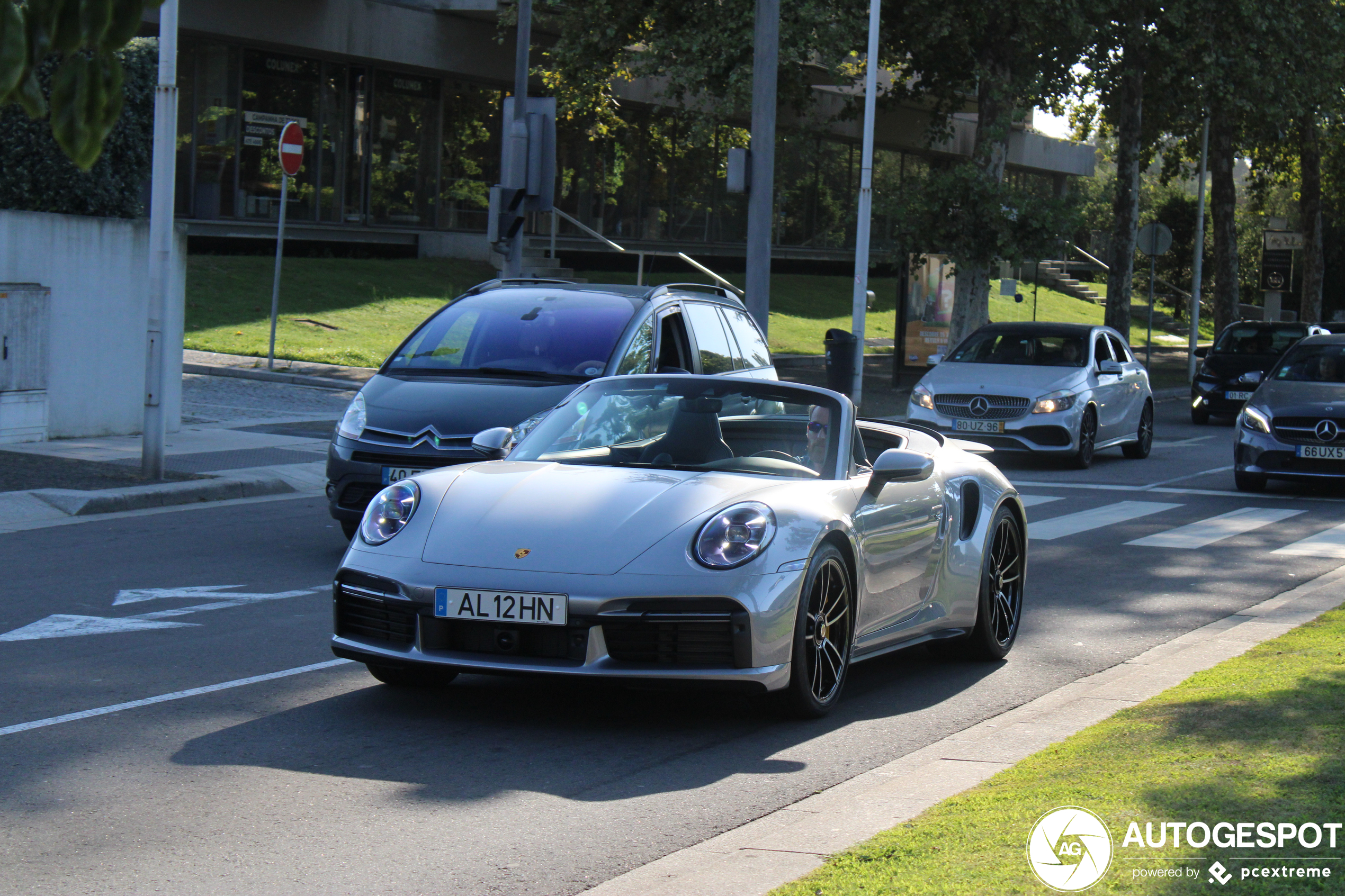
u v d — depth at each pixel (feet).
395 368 34.76
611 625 18.22
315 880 13.51
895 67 101.50
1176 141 138.92
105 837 14.58
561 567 18.45
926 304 87.76
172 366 51.34
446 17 104.88
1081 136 130.21
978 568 24.34
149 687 20.95
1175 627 27.91
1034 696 22.44
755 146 55.42
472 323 35.91
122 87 10.12
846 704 21.59
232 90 94.48
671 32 86.28
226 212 95.14
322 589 28.99
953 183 82.48
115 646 23.61
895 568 21.97
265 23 92.84
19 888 13.12
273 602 27.58
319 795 16.15
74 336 48.26
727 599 18.35
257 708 19.97
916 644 23.26
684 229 132.16
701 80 81.20
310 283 91.50
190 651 23.36
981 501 24.77
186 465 44.47
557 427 23.04
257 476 42.88
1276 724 17.40
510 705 20.48
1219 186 131.54
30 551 32.12
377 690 21.18
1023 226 83.10
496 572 18.52
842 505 20.70
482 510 19.75
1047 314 156.76
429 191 109.91
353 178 103.81
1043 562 35.50
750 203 55.62
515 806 15.94
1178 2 95.14
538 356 34.37
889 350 118.73
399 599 18.81
